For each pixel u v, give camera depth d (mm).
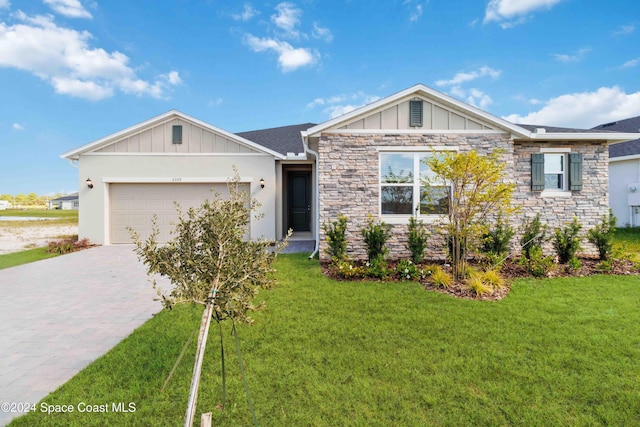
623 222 15305
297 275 6824
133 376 3082
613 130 17547
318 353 3469
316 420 2488
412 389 2850
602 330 3947
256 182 11383
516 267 7180
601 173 8836
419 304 4984
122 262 8688
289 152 12156
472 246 6820
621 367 3139
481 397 2729
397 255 8234
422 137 8242
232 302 2527
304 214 13789
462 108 8156
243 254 2545
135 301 5457
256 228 11320
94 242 11102
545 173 8898
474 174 6184
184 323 4348
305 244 11336
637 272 6852
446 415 2533
